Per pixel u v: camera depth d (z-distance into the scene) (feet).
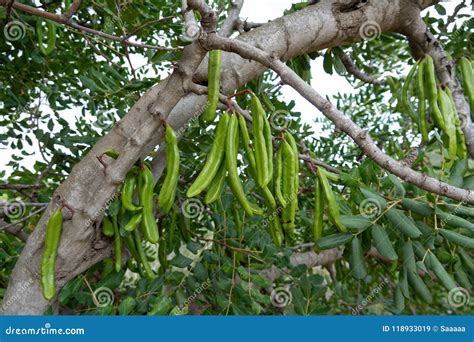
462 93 6.07
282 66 4.02
